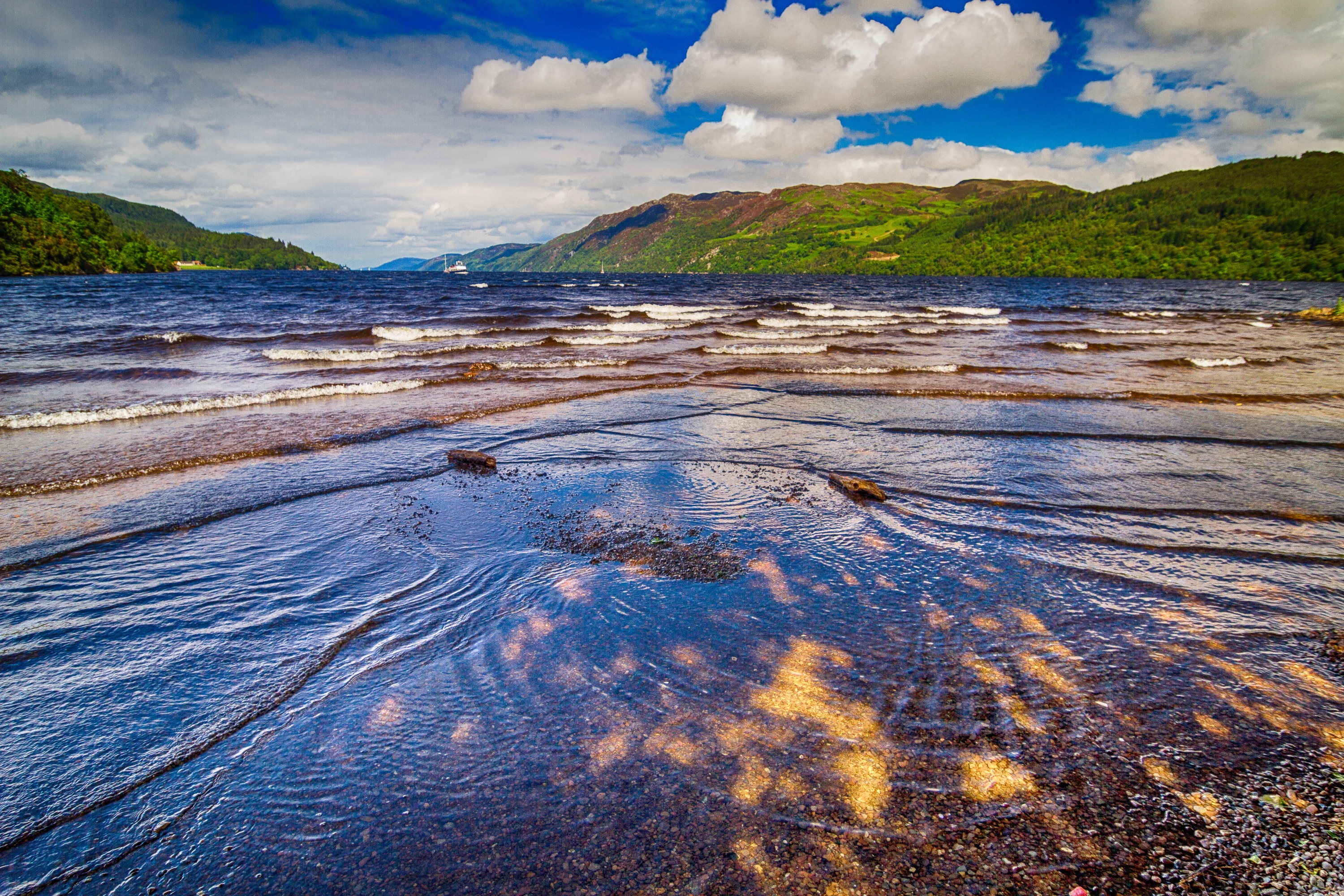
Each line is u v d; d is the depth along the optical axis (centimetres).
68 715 328
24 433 926
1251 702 342
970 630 416
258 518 612
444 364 1694
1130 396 1295
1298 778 285
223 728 320
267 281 8312
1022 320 3453
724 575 502
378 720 326
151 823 262
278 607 444
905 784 279
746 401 1234
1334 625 427
